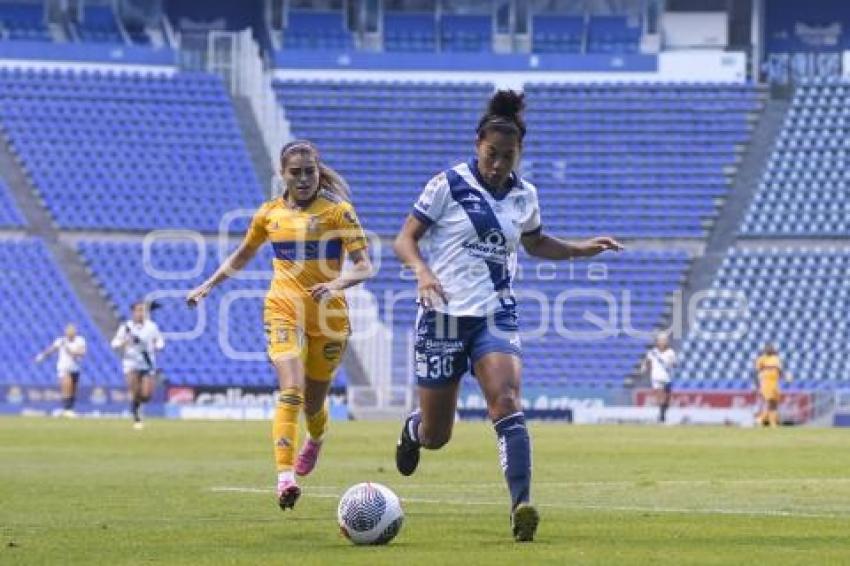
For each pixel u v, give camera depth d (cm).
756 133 18450
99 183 17500
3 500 4888
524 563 3050
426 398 3797
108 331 16025
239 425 12231
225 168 18012
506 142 3634
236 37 19050
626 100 18812
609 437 10500
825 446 9119
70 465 6900
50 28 19725
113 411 14975
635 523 4053
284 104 18825
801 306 16488
